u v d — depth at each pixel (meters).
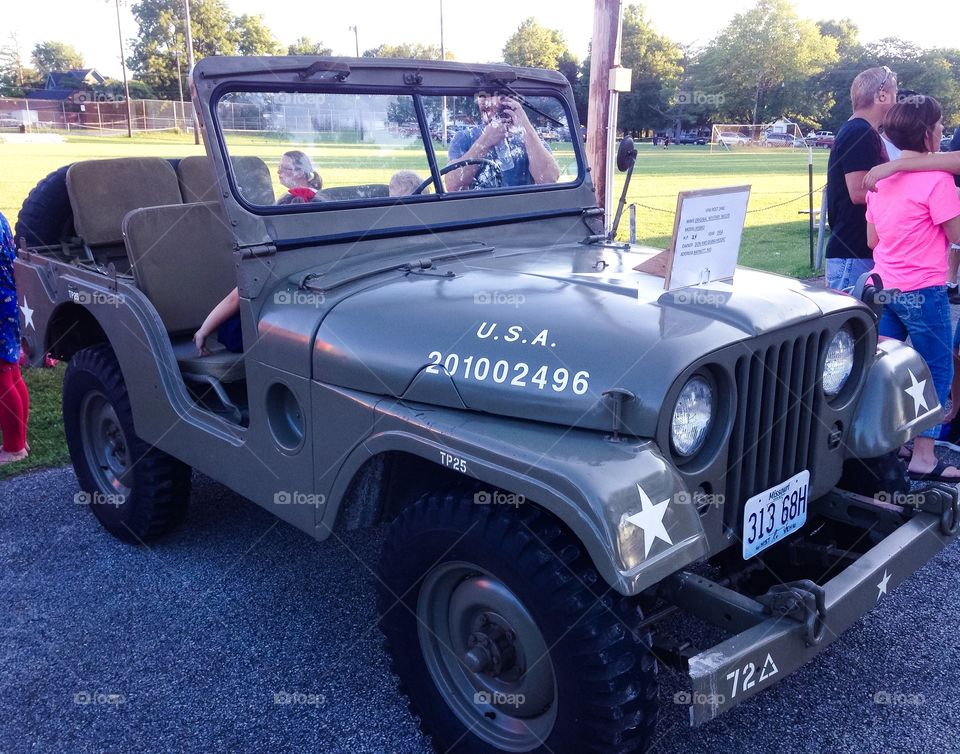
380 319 2.38
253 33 59.84
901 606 3.07
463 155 3.13
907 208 3.66
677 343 1.99
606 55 6.34
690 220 2.24
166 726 2.52
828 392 2.51
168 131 50.72
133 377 3.22
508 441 1.99
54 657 2.87
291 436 2.67
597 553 1.77
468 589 2.21
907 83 44.00
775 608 2.01
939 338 3.79
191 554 3.58
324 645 2.92
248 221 2.60
